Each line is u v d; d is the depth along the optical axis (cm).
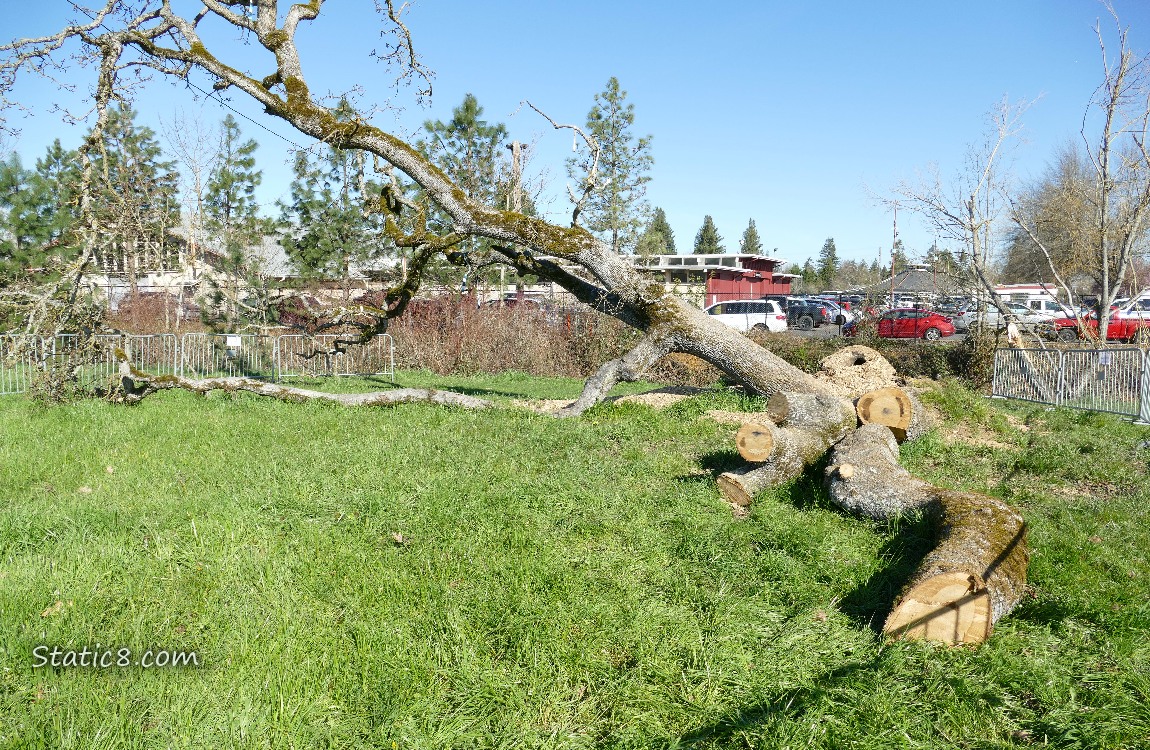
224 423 1009
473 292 2211
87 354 1218
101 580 468
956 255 1805
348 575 482
